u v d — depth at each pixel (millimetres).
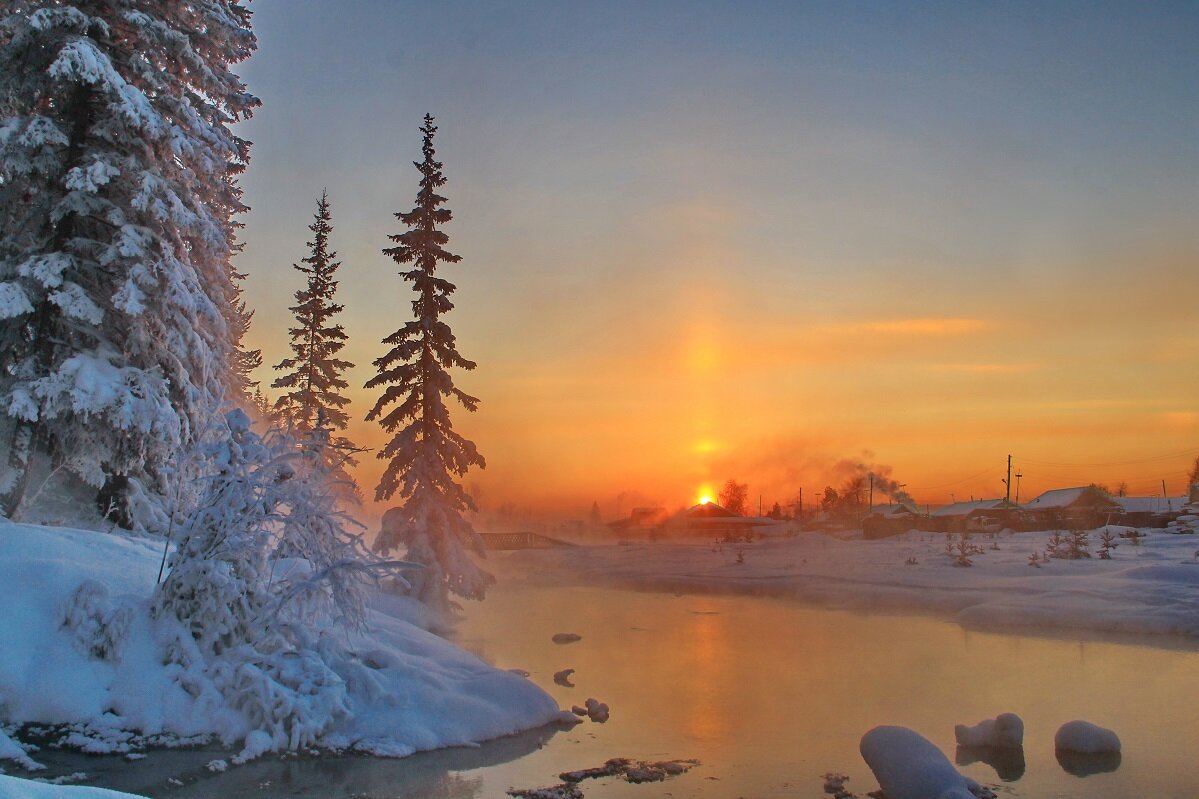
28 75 14906
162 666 9961
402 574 21109
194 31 17125
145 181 14586
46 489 15336
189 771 8625
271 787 8492
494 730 10812
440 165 24031
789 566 38938
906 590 28031
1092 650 17812
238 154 17172
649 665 16391
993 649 18125
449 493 22625
